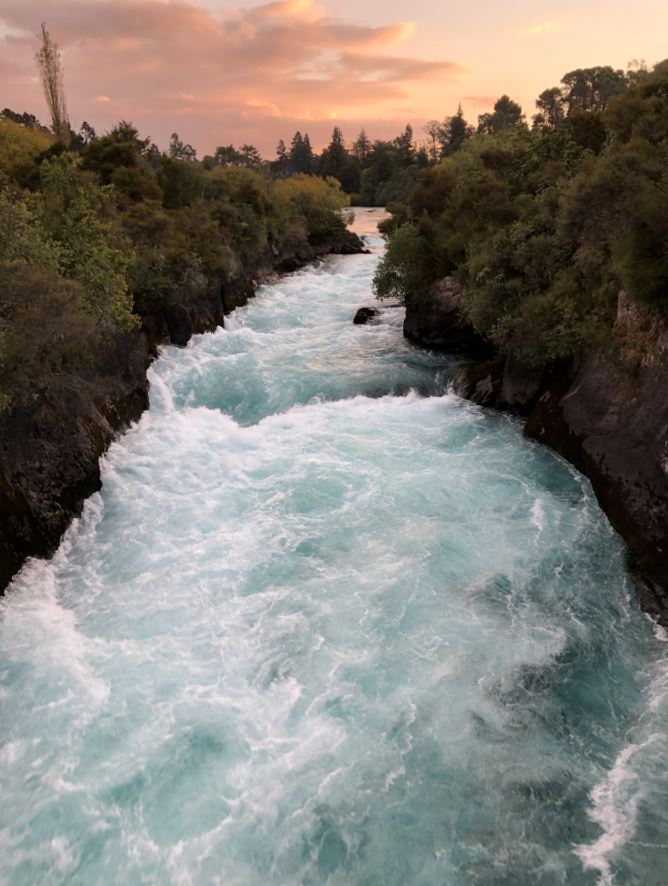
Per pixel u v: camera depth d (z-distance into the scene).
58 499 19.30
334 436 25.56
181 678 13.67
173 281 36.16
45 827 10.58
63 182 31.31
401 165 172.38
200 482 21.94
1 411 17.72
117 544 18.69
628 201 18.59
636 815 10.70
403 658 14.14
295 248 68.81
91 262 24.08
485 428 25.83
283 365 33.56
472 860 10.13
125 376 27.36
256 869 10.06
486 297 27.23
